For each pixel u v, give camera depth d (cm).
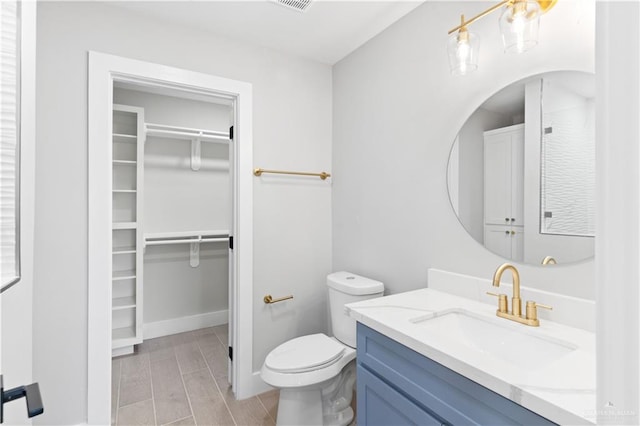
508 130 133
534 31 106
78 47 164
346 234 229
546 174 122
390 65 192
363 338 128
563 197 117
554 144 120
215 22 189
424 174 171
